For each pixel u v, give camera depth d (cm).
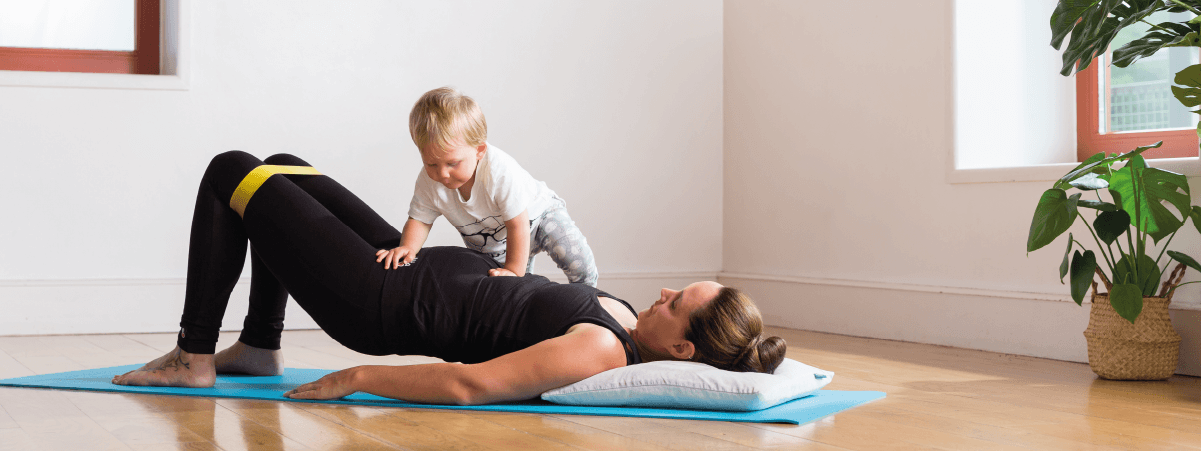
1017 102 360
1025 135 362
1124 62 265
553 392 198
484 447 162
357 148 425
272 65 412
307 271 206
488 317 201
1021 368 290
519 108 454
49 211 381
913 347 352
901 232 381
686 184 486
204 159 403
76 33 407
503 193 229
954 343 353
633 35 475
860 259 402
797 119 439
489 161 227
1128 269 268
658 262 480
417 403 202
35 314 378
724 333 200
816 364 299
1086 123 352
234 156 220
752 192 470
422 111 212
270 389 223
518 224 232
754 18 467
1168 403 224
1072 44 257
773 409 200
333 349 336
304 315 415
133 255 393
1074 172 262
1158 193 251
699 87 487
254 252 229
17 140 377
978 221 346
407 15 434
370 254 207
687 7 486
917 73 372
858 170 402
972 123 354
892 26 384
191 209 401
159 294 395
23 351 326
